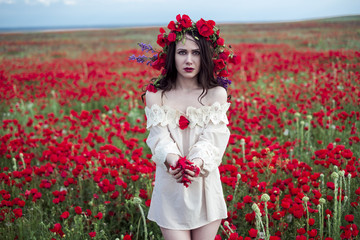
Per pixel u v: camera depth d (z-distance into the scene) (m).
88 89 7.99
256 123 5.22
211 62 2.17
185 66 2.14
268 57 12.12
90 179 3.77
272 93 8.04
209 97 2.25
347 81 7.62
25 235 2.97
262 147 4.66
